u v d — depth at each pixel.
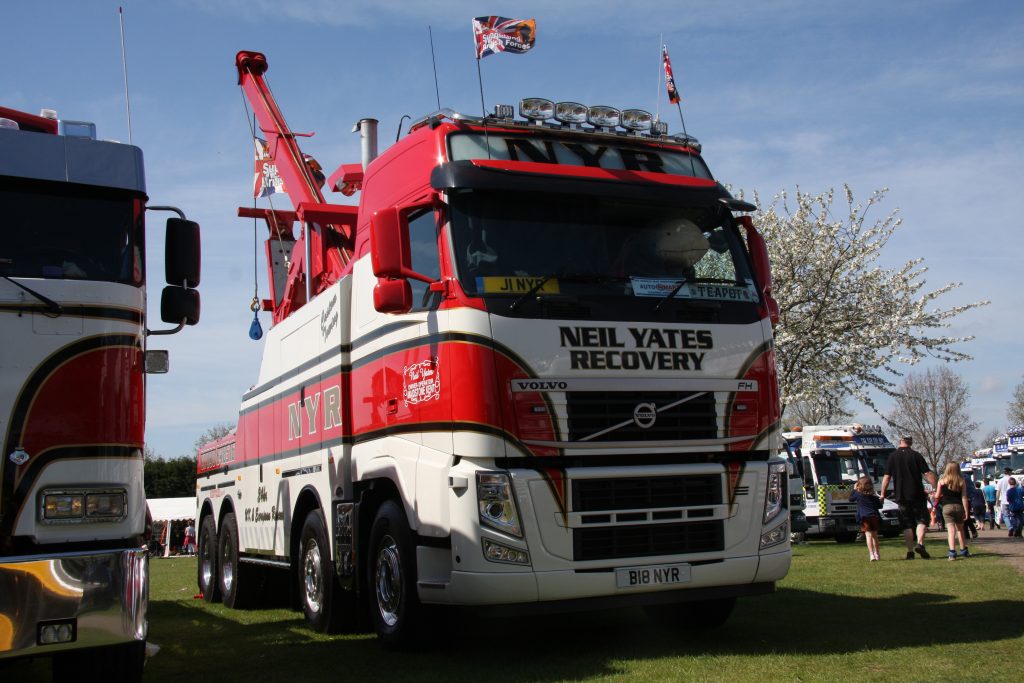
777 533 7.52
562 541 6.85
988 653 6.73
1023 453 37.22
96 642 5.49
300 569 9.88
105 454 5.85
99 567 5.55
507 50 8.42
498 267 7.14
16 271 5.90
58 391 5.80
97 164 6.34
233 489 12.60
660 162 8.23
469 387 6.88
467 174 7.23
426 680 6.51
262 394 11.55
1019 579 11.61
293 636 9.11
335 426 9.02
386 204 8.44
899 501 16.27
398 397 7.77
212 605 12.97
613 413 7.09
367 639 8.59
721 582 7.28
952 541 15.65
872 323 28.25
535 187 7.38
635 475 7.07
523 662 7.05
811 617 8.80
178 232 6.74
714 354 7.50
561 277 7.23
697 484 7.31
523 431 6.85
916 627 8.00
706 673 6.33
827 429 26.36
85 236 6.19
